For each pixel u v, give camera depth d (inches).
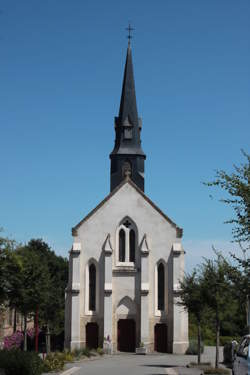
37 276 1514.5
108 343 2149.4
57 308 2329.0
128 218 2272.4
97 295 2215.8
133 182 2333.9
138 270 2233.0
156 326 2194.9
